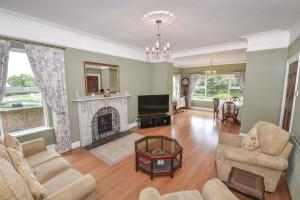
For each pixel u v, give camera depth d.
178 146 2.45
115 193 1.96
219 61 6.69
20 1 1.95
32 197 1.00
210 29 2.97
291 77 2.77
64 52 3.02
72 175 1.63
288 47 3.05
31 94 2.82
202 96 8.01
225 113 5.20
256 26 2.84
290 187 1.94
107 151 3.13
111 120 4.07
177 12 2.27
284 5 2.08
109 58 3.96
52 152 2.08
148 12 2.29
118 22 2.65
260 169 1.87
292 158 2.01
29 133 2.73
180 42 3.85
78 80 3.31
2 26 2.26
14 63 2.58
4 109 2.55
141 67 5.04
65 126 3.07
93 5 2.08
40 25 2.64
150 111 4.88
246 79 3.59
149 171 2.28
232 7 2.13
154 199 1.16
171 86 5.57
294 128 2.42
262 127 2.13
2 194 0.87
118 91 4.27
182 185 2.11
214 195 1.20
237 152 1.93
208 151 3.13
